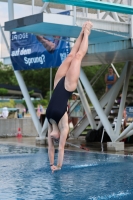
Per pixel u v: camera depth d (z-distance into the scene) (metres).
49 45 24.80
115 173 16.17
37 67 25.75
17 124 34.84
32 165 18.17
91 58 25.25
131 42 20.97
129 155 21.45
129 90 34.47
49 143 9.52
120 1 21.42
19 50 26.83
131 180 14.80
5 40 27.92
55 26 19.41
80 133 30.41
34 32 21.00
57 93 9.29
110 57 24.69
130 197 12.40
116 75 31.53
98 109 24.28
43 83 92.56
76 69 9.37
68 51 23.73
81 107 29.88
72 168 17.33
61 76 9.48
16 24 19.59
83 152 22.89
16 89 77.44
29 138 32.69
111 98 26.45
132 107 30.06
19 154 21.95
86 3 14.78
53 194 12.77
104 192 12.97
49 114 9.28
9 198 12.31
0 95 74.69
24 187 13.76
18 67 27.08
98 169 17.16
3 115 38.03
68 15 19.16
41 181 14.70
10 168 17.44
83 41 9.68
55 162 18.81
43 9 18.94
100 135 28.64
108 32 19.80
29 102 27.44
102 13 29.09
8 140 30.78
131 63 25.42
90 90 24.33
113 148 23.62
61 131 9.30
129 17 20.91
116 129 23.95
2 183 14.41
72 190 13.27
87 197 12.34
